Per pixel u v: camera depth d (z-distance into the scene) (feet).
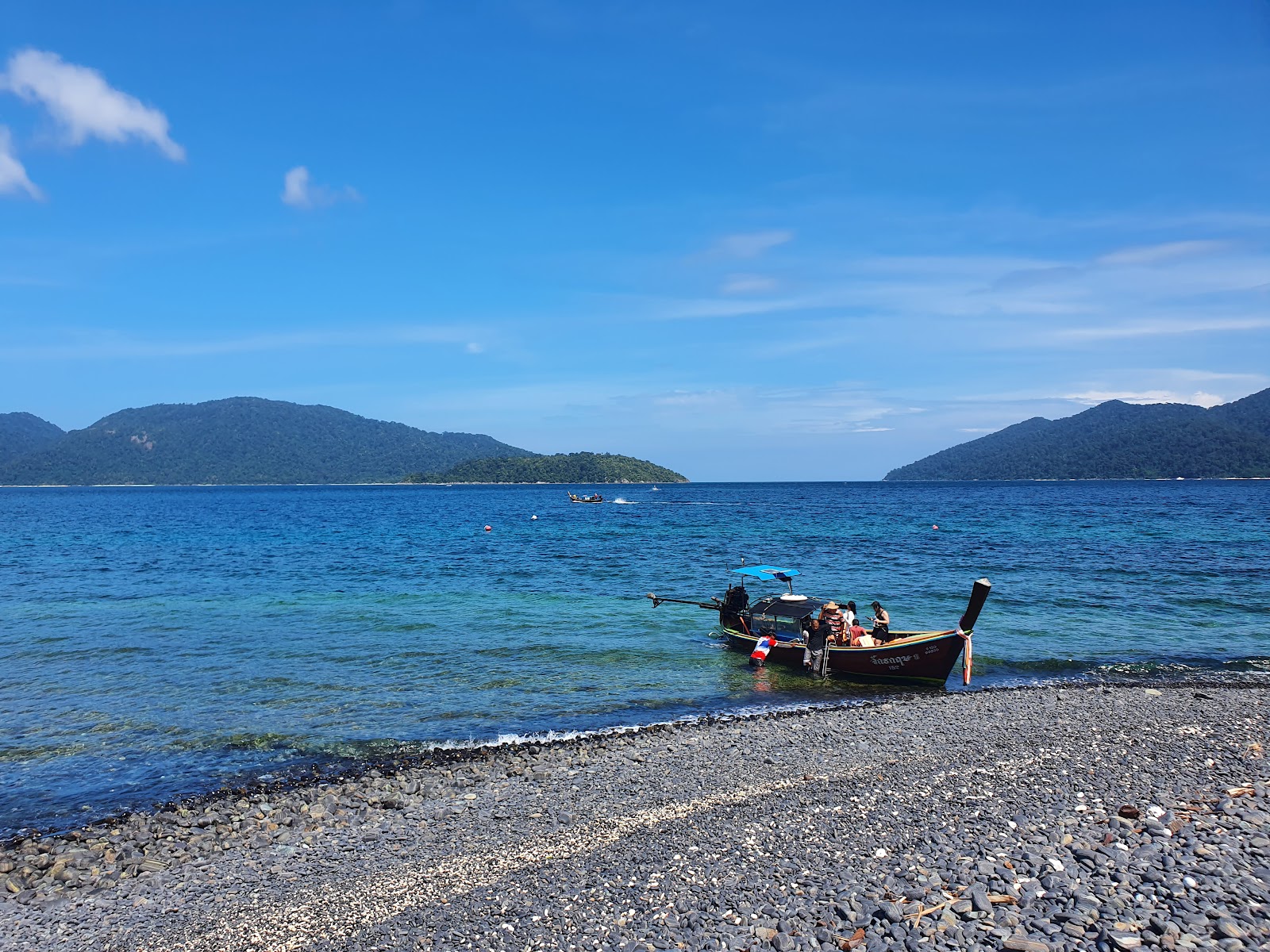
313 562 155.74
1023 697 61.82
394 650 79.05
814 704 62.59
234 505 502.38
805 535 215.92
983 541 188.65
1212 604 100.94
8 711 59.72
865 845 33.88
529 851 35.81
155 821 41.06
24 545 198.80
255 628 89.40
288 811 42.09
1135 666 71.97
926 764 45.88
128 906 32.81
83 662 74.08
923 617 94.12
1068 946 24.02
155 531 253.65
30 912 32.63
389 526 276.21
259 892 33.40
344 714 59.06
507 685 67.15
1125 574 126.41
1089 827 33.96
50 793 45.16
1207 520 264.31
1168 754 45.52
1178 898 26.25
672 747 50.67
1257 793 37.01
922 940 24.93
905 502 453.99
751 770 46.03
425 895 32.17
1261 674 68.90
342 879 34.17
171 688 65.77
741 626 80.84
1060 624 89.66
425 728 55.93
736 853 33.94
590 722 57.72
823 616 74.33
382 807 42.37
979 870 29.71
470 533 237.04
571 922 28.71
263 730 55.47
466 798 43.04
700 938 26.66
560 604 105.40
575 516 338.34
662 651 79.15
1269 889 26.61
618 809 40.52
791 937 26.13
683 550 175.73
